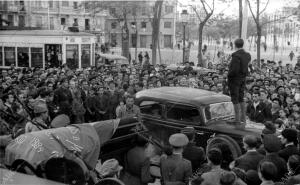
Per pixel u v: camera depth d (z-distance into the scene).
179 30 76.00
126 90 15.28
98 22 64.25
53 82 14.84
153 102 10.23
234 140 8.92
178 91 10.54
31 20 56.44
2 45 28.59
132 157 7.09
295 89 14.84
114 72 19.53
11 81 15.36
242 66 9.52
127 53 45.28
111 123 6.51
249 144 6.75
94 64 29.75
